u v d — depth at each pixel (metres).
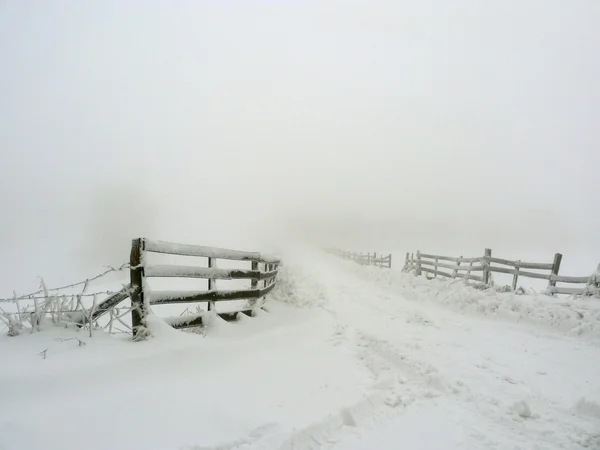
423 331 6.96
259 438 3.15
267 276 8.12
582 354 5.87
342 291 12.29
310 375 4.59
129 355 4.15
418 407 3.96
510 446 3.23
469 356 5.56
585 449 3.21
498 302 8.69
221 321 6.05
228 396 3.78
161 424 3.19
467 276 11.92
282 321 7.27
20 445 2.74
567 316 7.35
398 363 5.15
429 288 11.34
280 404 3.73
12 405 3.12
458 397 4.18
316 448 3.16
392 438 3.33
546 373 5.00
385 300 10.67
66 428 2.98
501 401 4.04
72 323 4.55
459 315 8.79
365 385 4.37
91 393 3.46
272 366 4.74
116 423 3.12
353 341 6.23
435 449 3.17
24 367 3.59
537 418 3.75
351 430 3.47
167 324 4.90
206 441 3.04
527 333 7.16
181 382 3.92
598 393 4.35
